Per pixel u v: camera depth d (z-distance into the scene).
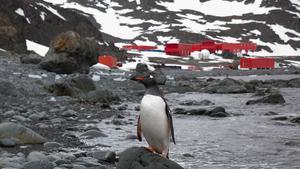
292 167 10.23
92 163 9.33
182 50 146.88
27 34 83.12
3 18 65.62
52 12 96.88
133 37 190.50
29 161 8.80
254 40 188.50
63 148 11.14
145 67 48.72
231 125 16.89
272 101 25.55
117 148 11.66
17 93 20.72
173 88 37.75
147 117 7.98
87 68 37.88
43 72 33.38
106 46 113.62
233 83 35.19
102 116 17.88
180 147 12.45
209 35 188.12
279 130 15.76
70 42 36.09
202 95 31.83
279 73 90.69
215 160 10.84
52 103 20.06
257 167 10.16
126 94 28.78
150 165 7.70
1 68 31.83
